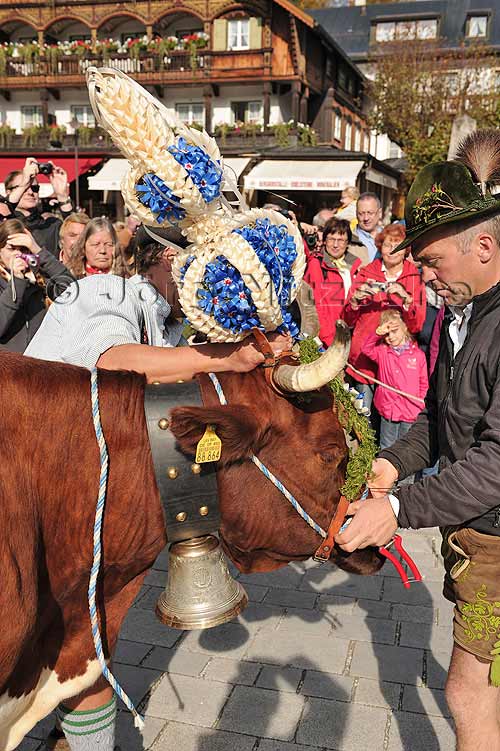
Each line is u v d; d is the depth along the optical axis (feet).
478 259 6.85
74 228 16.31
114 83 5.86
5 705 5.85
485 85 90.12
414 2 140.87
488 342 6.93
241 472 6.25
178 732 10.02
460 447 7.45
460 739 7.64
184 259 6.35
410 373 18.49
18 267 13.67
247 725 10.16
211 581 6.56
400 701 10.67
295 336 6.83
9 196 18.99
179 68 86.84
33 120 96.58
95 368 6.22
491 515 7.16
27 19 93.40
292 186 60.08
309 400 6.45
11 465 5.59
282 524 6.50
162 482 6.00
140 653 11.88
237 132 83.30
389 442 19.06
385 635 12.42
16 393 5.77
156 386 6.23
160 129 5.96
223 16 85.51
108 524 6.03
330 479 6.57
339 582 14.34
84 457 5.91
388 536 6.95
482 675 7.40
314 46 88.07
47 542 5.88
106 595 6.39
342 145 102.17
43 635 6.15
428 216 6.81
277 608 13.35
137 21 93.50
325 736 9.95
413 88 88.43
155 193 6.08
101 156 69.56
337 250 20.72
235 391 6.33
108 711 6.99
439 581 14.35
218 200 6.31
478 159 6.88
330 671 11.39
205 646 12.09
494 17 133.59
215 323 6.27
